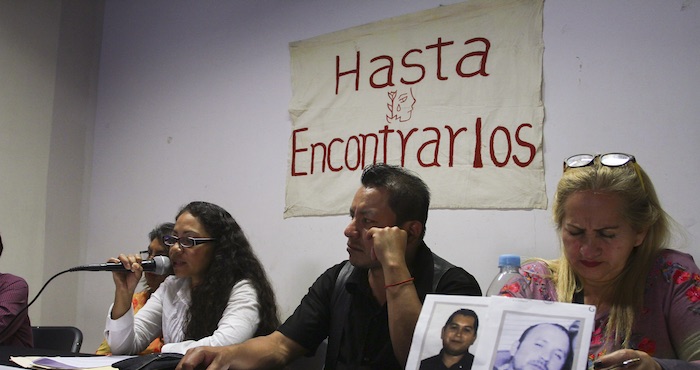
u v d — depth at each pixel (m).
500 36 1.96
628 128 1.72
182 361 1.18
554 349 0.81
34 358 1.36
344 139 2.25
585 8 1.82
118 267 1.82
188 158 2.71
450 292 1.35
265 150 2.47
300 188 2.33
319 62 2.36
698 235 1.59
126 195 2.91
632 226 1.13
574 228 1.14
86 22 3.08
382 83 2.19
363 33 2.26
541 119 1.86
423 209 1.39
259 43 2.56
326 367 1.44
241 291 1.85
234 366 1.28
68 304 2.91
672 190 1.64
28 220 2.76
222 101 2.64
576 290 1.24
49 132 2.88
